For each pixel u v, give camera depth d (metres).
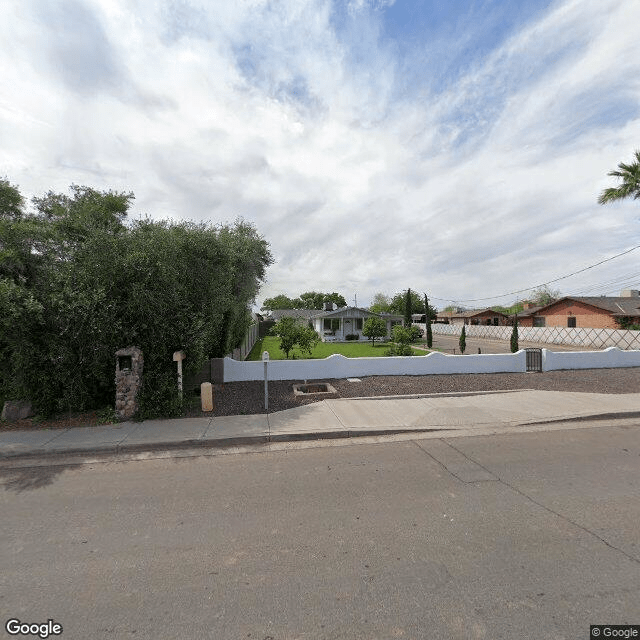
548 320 39.44
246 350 21.72
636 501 4.21
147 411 7.71
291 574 3.03
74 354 7.80
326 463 5.56
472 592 2.78
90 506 4.31
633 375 12.59
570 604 2.64
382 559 3.20
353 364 12.29
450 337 46.31
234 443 6.53
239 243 13.70
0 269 8.41
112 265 7.82
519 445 6.27
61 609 2.70
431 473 5.11
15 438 6.62
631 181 16.12
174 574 3.06
